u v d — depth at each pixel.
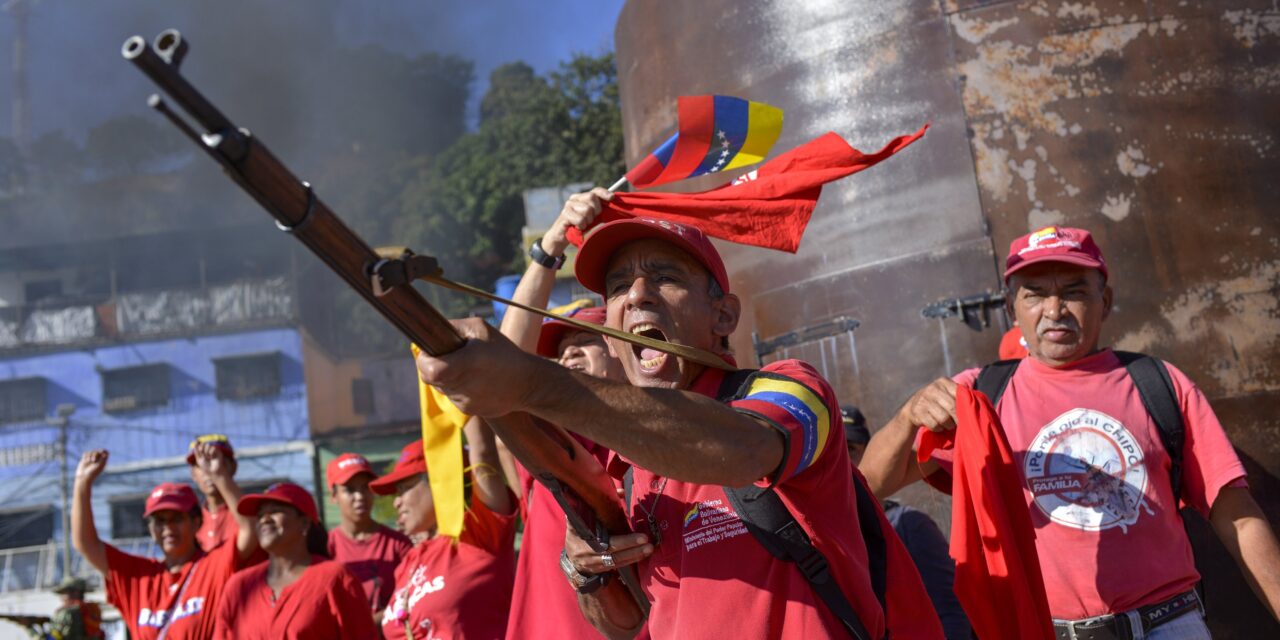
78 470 6.93
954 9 6.02
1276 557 3.20
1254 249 5.53
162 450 31.06
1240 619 4.83
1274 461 5.29
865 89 6.14
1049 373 3.54
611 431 1.71
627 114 7.65
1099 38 5.83
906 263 5.90
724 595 2.08
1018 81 5.86
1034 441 3.46
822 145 2.86
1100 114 5.75
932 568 4.23
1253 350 5.42
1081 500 3.34
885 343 5.90
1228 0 5.80
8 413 31.30
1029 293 3.53
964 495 2.99
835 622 2.05
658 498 2.26
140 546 30.20
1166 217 5.60
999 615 2.89
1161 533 3.29
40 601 28.17
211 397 31.28
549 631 3.51
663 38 7.11
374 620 6.15
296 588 5.54
